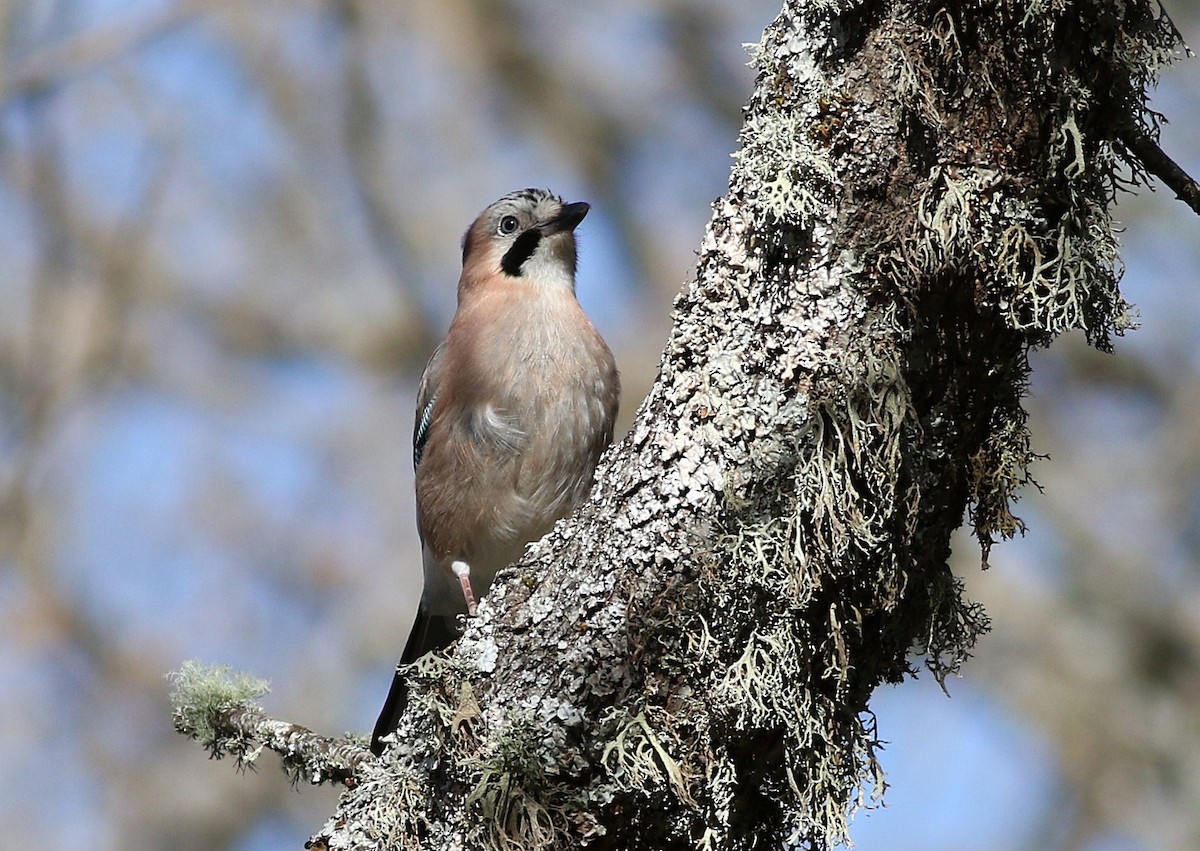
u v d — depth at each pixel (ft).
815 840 19.10
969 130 17.62
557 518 33.55
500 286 34.32
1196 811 50.08
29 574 53.78
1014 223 17.66
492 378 32.89
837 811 18.72
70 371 56.85
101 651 53.52
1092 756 51.24
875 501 18.13
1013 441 18.92
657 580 18.26
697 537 18.17
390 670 52.54
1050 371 55.31
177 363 57.98
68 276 57.77
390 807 19.26
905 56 17.60
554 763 18.21
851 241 17.93
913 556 18.92
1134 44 17.80
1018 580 53.26
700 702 18.15
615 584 18.39
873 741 19.26
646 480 18.48
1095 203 18.04
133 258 58.18
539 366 32.96
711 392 18.38
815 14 18.11
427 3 60.13
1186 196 18.24
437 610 35.12
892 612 19.06
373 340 58.70
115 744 52.54
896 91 17.63
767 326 18.21
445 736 18.86
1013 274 17.65
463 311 35.01
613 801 18.16
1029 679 52.16
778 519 18.06
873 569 18.52
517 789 18.22
